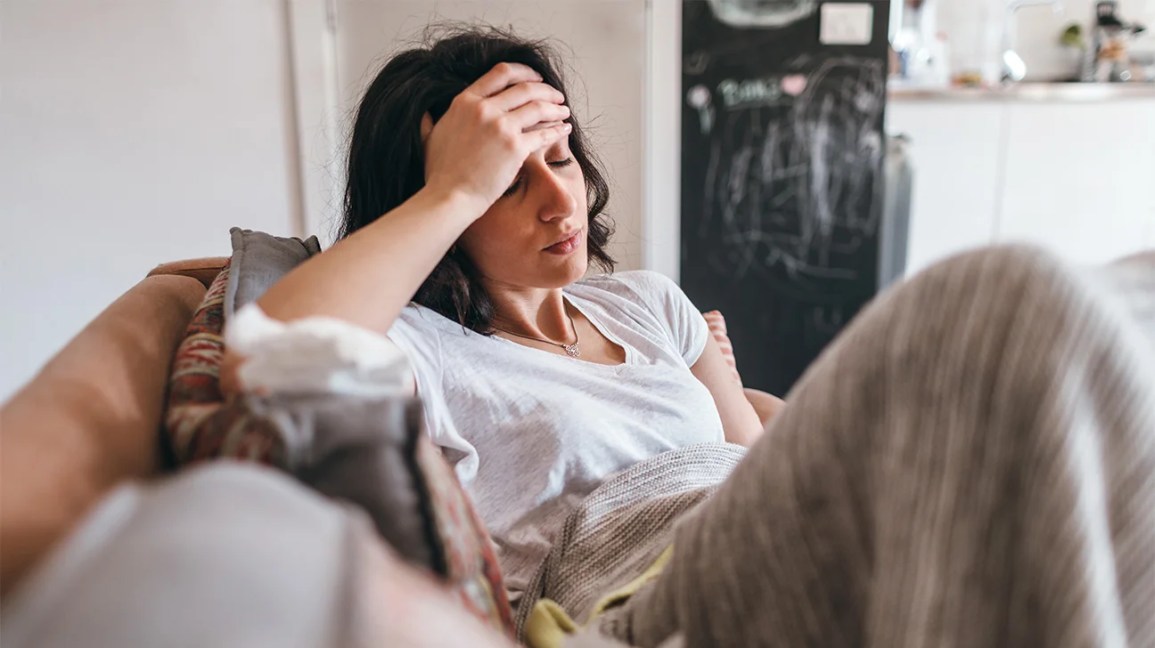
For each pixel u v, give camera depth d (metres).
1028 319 0.50
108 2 2.46
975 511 0.50
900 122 3.11
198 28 2.52
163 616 0.33
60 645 0.31
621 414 1.10
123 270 2.60
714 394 1.33
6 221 2.52
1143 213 3.29
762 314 2.97
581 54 2.73
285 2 2.54
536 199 1.07
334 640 0.35
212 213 2.62
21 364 2.60
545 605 0.84
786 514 0.58
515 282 1.12
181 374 0.76
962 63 3.49
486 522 1.04
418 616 0.42
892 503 0.52
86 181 2.54
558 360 1.12
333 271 0.81
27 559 0.48
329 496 0.54
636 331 1.23
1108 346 0.50
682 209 2.87
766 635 0.60
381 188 1.12
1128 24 3.49
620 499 0.99
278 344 0.60
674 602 0.65
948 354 0.51
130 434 0.66
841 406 0.56
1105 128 3.21
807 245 2.93
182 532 0.37
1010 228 3.25
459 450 1.04
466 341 1.08
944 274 0.54
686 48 2.77
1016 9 3.51
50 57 2.46
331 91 2.61
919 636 0.49
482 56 1.13
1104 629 0.48
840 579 0.57
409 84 1.09
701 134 2.83
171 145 2.56
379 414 0.57
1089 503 0.48
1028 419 0.49
